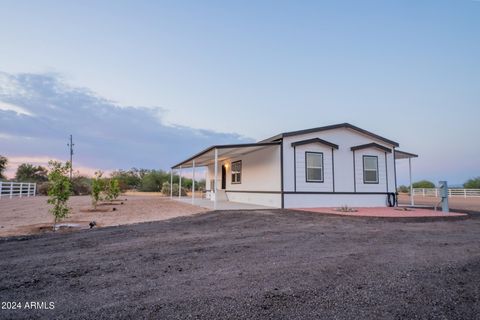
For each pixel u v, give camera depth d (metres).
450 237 6.11
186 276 3.45
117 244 5.25
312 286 3.12
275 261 4.12
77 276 3.45
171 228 7.15
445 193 10.85
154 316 2.39
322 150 13.05
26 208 13.02
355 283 3.22
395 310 2.54
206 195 22.33
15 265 3.91
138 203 16.84
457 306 2.64
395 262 4.08
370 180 13.81
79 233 6.40
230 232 6.59
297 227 7.36
